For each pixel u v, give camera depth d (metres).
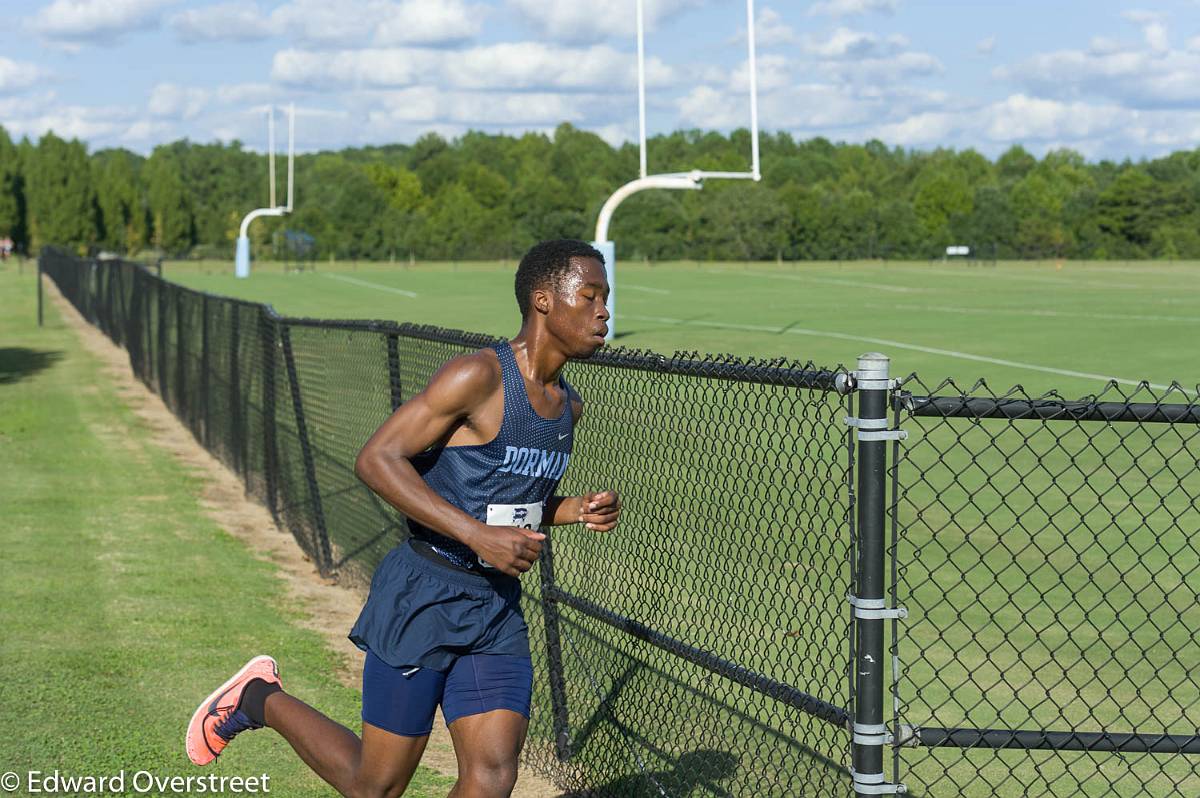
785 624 12.07
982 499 18.58
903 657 11.98
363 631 6.69
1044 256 171.88
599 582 10.44
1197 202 176.62
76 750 9.68
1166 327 51.75
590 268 6.52
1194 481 19.25
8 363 45.19
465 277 115.69
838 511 16.73
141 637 12.70
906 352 42.69
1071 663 11.77
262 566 16.11
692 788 8.63
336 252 178.00
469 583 6.59
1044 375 35.50
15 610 13.58
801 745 9.29
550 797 9.41
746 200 172.25
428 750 9.96
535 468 6.63
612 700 9.34
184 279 113.00
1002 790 9.32
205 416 26.06
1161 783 9.43
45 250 120.88
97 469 23.55
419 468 6.71
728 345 45.97
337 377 16.31
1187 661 11.78
